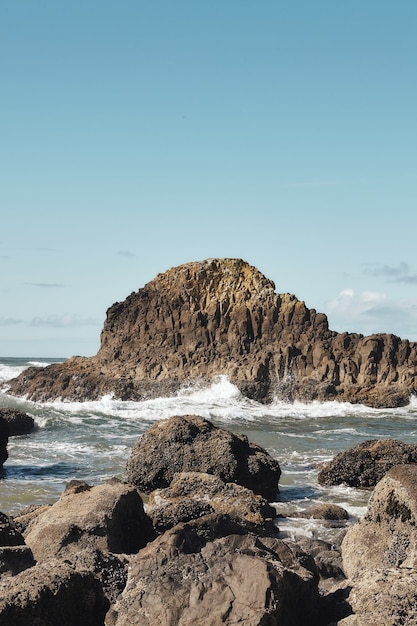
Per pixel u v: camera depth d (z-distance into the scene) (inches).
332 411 2304.4
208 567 388.2
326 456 1326.3
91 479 1078.4
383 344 2642.7
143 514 661.3
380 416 2210.9
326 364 2551.7
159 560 399.2
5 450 1213.1
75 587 405.4
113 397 2465.6
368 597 405.7
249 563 384.2
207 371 2588.6
